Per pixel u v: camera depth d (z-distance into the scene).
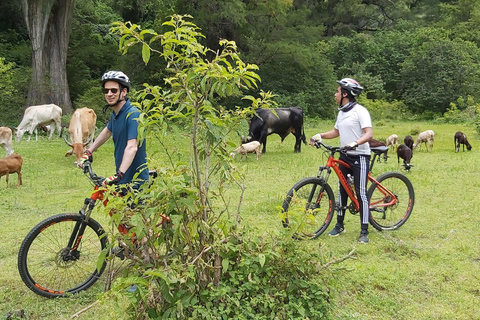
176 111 2.82
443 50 33.31
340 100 5.21
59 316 3.57
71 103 24.45
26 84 22.94
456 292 3.98
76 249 3.88
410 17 46.25
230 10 23.30
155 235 2.87
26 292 3.96
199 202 2.85
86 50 28.08
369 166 5.28
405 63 33.94
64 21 22.75
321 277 3.19
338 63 37.28
